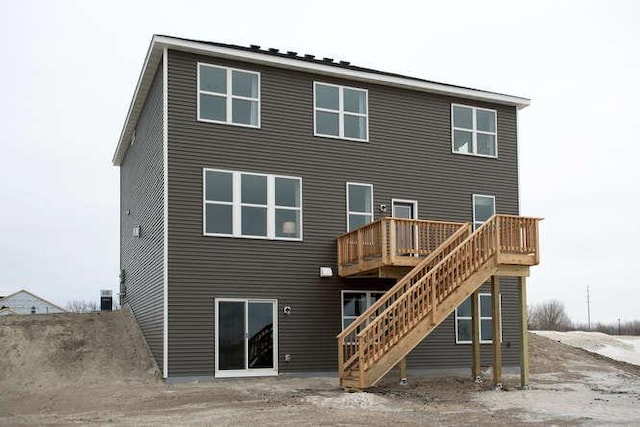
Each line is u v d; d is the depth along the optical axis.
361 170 19.45
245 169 17.84
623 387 16.77
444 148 20.84
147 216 19.72
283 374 17.52
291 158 18.50
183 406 13.16
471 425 11.02
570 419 11.68
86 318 21.47
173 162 17.00
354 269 17.62
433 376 19.02
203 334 16.75
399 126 20.25
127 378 16.66
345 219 19.02
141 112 21.47
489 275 15.73
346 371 15.20
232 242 17.42
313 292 18.27
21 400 14.66
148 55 17.78
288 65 18.52
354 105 19.73
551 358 23.55
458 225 17.30
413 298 14.91
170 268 16.61
